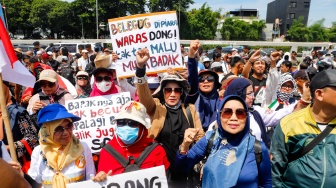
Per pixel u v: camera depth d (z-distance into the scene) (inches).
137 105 106.0
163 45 163.3
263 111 145.0
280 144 96.2
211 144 99.7
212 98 165.2
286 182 95.7
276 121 142.3
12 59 116.2
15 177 47.2
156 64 163.8
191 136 100.0
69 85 204.2
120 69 165.2
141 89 126.3
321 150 89.0
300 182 91.0
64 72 379.2
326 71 89.1
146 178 100.1
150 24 162.9
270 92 187.8
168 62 163.9
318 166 88.1
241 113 92.4
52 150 104.7
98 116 151.4
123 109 105.7
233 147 94.0
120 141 107.7
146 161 105.3
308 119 92.6
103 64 190.7
